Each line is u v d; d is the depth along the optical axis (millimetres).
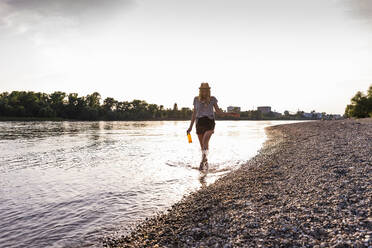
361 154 7137
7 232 3848
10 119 111625
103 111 153125
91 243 3498
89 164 9430
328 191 4250
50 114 125875
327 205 3646
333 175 5207
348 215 3209
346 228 2875
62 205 4996
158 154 11984
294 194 4414
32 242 3539
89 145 16406
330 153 8008
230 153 11945
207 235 3334
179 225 3857
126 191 5895
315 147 10133
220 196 5016
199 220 3939
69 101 141000
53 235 3748
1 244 3479
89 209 4777
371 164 5715
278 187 5027
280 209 3793
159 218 4270
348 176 4973
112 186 6324
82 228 3977
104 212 4625
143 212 4602
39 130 37719
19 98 124000
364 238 2590
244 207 4137
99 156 11461
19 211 4684
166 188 6102
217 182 6332
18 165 9328
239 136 24312
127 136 25281
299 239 2814
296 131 24578
